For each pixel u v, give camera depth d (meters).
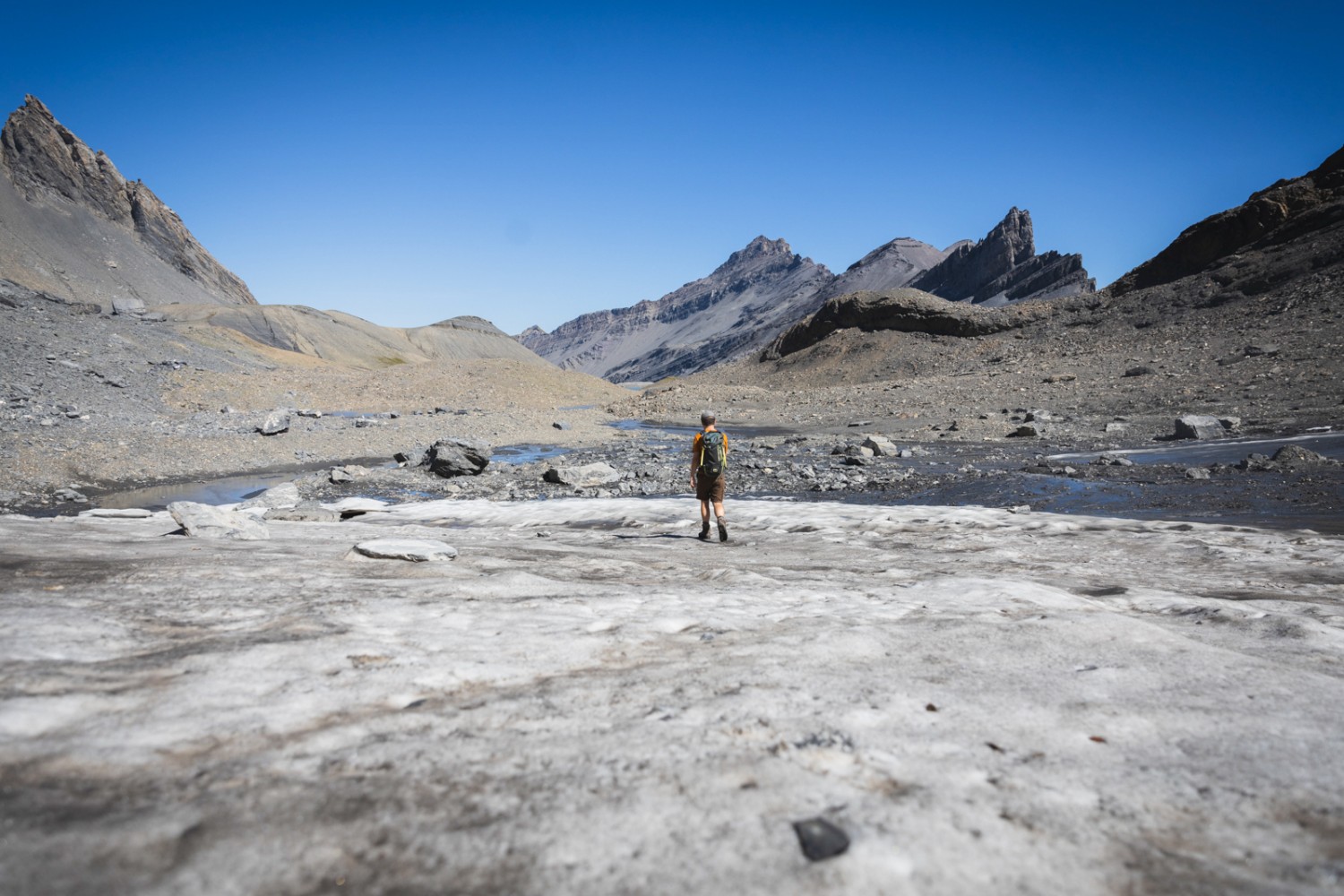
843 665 3.04
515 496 20.64
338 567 5.36
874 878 1.46
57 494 19.34
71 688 2.39
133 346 56.22
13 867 1.36
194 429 32.78
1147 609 4.79
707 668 2.98
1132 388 42.34
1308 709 2.57
